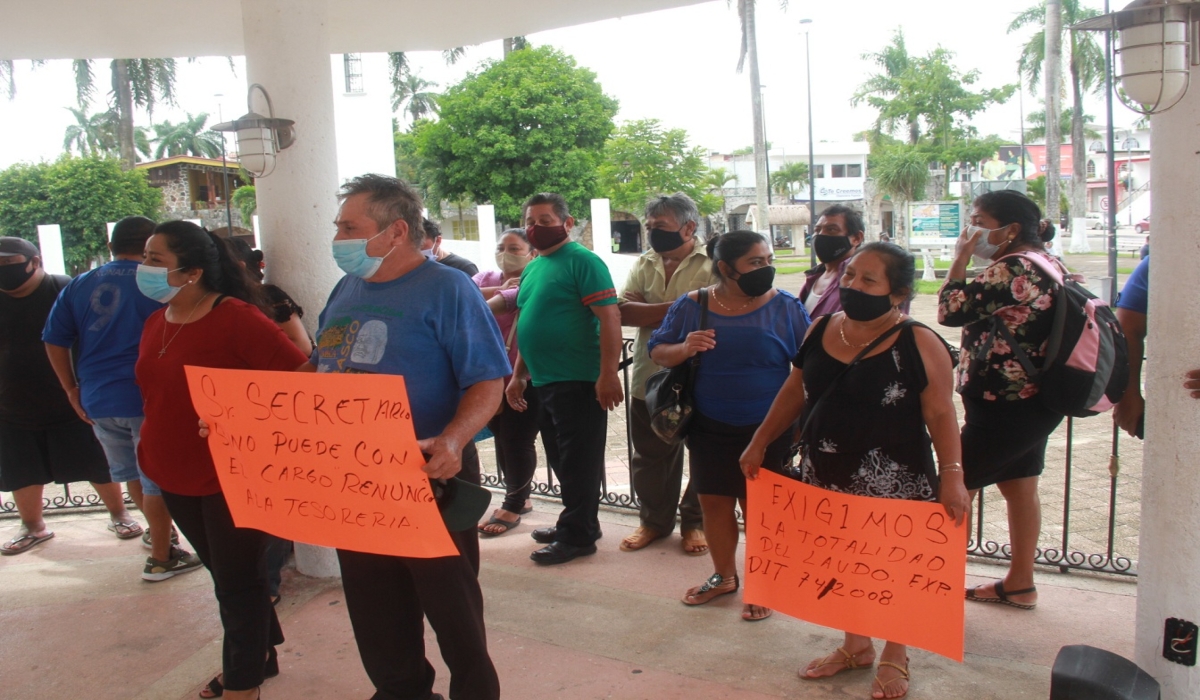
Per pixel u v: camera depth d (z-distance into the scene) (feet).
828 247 12.23
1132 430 10.48
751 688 9.72
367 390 7.38
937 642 8.55
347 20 19.17
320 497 7.97
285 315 12.04
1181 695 8.09
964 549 8.39
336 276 12.91
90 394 12.62
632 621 11.52
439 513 7.48
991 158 131.54
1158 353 8.01
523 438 15.46
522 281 14.03
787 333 11.08
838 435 9.06
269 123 11.96
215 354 9.17
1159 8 7.13
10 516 17.69
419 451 7.36
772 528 9.43
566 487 13.69
